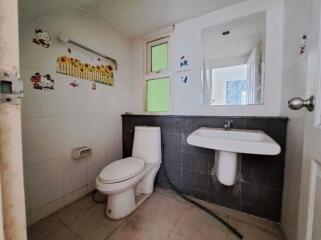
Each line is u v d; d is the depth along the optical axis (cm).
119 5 141
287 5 114
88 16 152
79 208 138
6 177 32
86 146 156
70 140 142
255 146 90
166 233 113
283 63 120
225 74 146
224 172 117
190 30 161
